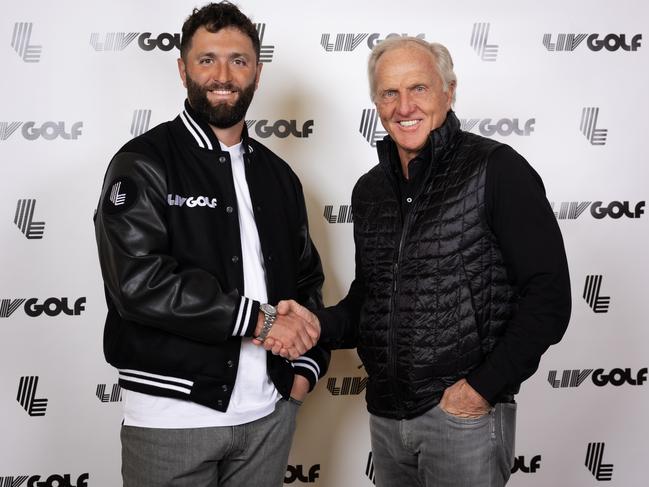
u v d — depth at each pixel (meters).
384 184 1.71
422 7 2.32
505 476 1.60
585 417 2.45
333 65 2.31
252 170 1.74
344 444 2.41
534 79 2.37
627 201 2.42
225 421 1.57
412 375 1.56
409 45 1.63
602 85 2.39
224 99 1.64
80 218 2.24
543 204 1.50
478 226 1.52
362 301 1.83
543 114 2.38
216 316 1.50
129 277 1.50
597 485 2.47
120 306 1.52
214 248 1.59
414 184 1.62
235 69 1.64
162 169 1.58
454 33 2.34
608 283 2.43
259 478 1.67
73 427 2.28
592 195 2.41
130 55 2.24
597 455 2.47
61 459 2.28
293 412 1.75
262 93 2.29
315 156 2.33
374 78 1.67
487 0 2.34
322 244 2.35
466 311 1.53
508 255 1.50
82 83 2.22
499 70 2.36
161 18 2.24
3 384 2.24
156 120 2.26
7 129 2.20
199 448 1.56
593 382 2.45
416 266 1.56
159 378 1.55
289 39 2.29
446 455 1.54
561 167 2.40
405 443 1.61
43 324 2.25
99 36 2.22
